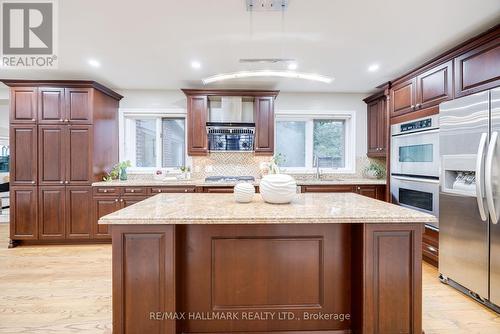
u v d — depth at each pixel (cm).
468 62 237
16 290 244
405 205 321
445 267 254
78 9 211
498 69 210
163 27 238
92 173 370
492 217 204
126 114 449
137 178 450
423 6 206
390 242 159
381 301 160
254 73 234
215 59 311
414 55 300
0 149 584
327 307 178
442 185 254
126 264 155
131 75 368
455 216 241
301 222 147
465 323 196
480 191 208
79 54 296
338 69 344
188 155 423
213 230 174
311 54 298
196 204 190
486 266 213
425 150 287
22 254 337
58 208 367
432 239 280
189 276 175
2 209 587
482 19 224
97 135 381
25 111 361
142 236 154
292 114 464
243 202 197
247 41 266
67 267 296
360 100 469
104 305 219
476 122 217
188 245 174
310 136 478
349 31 246
